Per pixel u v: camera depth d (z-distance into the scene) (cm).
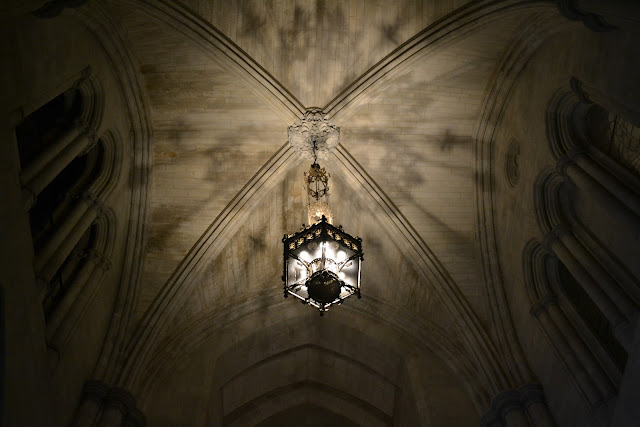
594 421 1010
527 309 1259
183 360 1384
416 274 1464
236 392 1582
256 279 1524
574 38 1066
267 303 1531
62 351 1041
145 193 1396
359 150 1452
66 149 1089
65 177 1216
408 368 1406
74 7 981
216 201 1438
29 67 938
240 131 1422
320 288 984
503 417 1193
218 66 1316
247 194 1428
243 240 1480
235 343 1473
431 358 1421
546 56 1170
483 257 1399
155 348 1340
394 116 1416
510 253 1338
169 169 1431
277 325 1538
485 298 1375
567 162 1097
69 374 1073
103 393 1144
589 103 1070
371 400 1625
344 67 1349
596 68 986
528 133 1238
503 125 1367
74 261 1193
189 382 1334
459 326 1385
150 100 1370
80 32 1116
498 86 1323
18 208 832
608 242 1062
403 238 1440
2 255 777
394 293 1511
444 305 1412
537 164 1197
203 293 1451
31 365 859
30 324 859
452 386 1347
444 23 1236
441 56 1298
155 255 1398
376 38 1306
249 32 1286
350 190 1470
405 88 1370
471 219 1442
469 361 1355
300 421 1672
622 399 901
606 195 991
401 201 1459
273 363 1608
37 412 880
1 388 757
